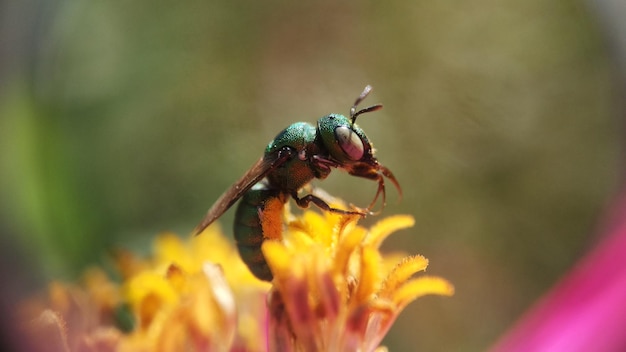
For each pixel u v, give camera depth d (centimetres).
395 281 7
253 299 8
